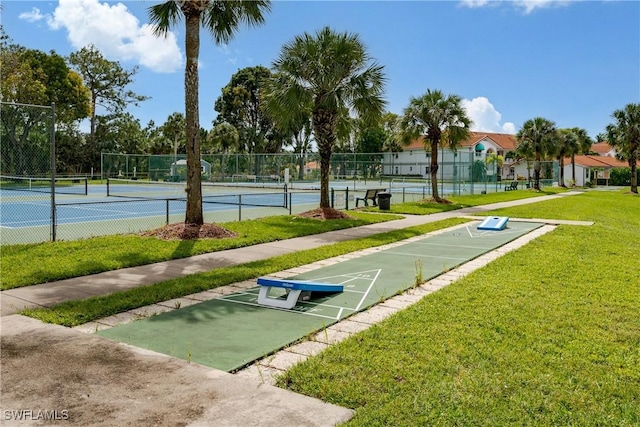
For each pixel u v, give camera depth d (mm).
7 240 12438
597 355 4941
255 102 72500
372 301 7184
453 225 17766
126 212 20312
